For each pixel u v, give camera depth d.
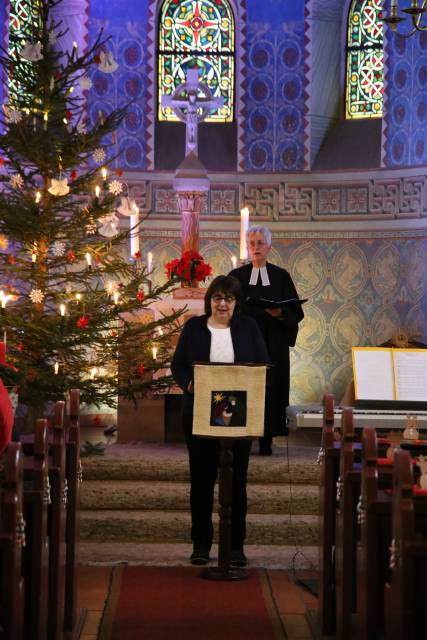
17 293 7.77
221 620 5.39
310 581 6.08
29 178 7.82
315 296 11.52
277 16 11.77
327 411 5.34
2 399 3.75
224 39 11.90
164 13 11.87
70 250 7.85
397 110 11.27
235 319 6.34
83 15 11.56
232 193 11.62
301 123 11.67
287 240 11.57
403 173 11.17
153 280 11.41
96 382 7.76
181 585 6.00
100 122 8.00
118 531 7.02
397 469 3.56
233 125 11.89
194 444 6.26
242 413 5.80
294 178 11.55
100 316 7.68
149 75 11.70
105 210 7.76
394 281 11.21
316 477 7.51
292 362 11.55
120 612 5.48
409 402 6.16
